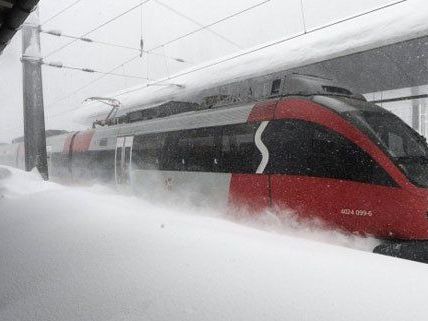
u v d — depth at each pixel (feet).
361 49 35.53
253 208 25.03
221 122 28.58
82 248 11.04
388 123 21.70
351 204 19.85
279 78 27.68
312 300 7.13
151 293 7.71
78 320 7.01
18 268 10.16
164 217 15.85
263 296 7.32
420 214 17.94
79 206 18.47
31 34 41.88
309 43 40.68
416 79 45.03
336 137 21.02
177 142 32.65
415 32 31.40
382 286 7.80
